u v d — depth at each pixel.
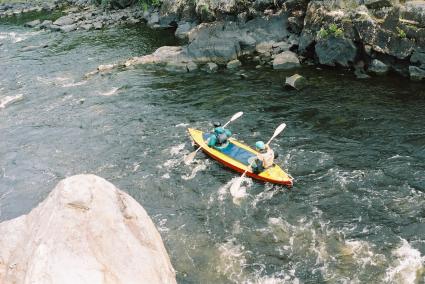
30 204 13.52
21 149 16.66
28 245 6.96
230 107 18.22
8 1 49.72
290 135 15.73
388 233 11.05
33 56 28.02
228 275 10.24
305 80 19.56
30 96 21.50
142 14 35.09
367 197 12.34
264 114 17.36
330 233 11.23
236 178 13.76
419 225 11.18
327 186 12.97
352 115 16.62
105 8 39.12
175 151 15.48
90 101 20.20
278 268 10.35
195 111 18.19
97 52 27.64
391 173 13.17
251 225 11.79
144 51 26.94
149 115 18.23
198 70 22.59
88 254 6.68
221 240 11.34
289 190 12.99
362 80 19.50
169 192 13.39
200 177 13.95
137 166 14.80
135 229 8.02
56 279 6.07
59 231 6.78
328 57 21.09
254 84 20.22
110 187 8.20
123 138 16.66
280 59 21.86
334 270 10.13
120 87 21.41
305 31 22.17
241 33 24.41
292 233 11.37
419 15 18.44
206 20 27.28
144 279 7.08
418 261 10.11
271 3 24.09
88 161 15.41
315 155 14.45
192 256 10.88
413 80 18.92
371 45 19.75
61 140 17.00
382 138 14.98
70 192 7.39
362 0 20.61
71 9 41.91
